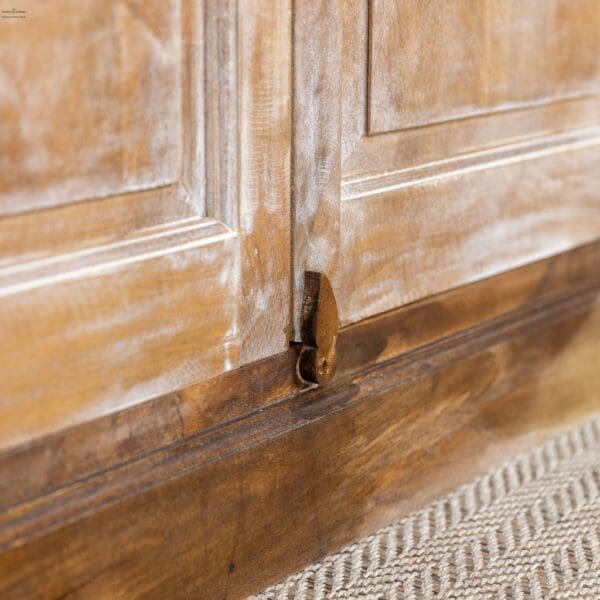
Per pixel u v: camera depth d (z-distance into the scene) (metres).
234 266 1.01
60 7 0.82
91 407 0.91
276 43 1.00
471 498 1.32
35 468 0.89
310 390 1.14
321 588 1.13
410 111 1.18
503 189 1.33
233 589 1.08
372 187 1.16
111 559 0.95
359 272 1.16
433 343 1.30
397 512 1.26
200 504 1.02
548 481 1.37
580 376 1.53
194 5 0.93
